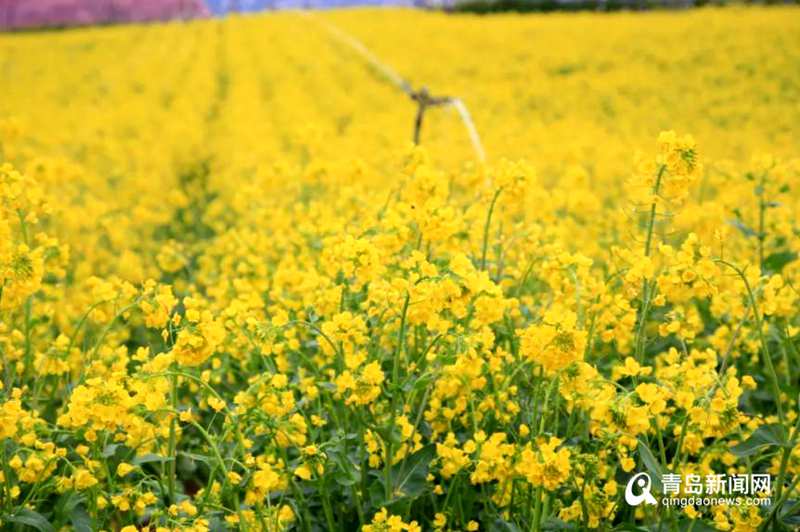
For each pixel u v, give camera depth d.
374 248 3.04
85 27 50.75
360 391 2.81
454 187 5.15
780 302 3.76
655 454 3.20
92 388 2.64
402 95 19.16
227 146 11.62
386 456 2.94
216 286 5.41
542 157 9.88
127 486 2.99
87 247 6.16
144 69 25.02
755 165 4.93
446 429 3.34
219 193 9.04
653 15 34.97
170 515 2.68
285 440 2.91
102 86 21.98
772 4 37.81
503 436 2.75
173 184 9.40
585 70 22.33
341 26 36.59
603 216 7.53
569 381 2.69
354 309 3.60
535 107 17.84
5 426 2.65
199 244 6.52
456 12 46.31
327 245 3.62
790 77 19.42
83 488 2.82
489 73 22.47
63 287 4.84
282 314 3.07
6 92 19.70
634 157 3.39
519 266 4.10
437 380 3.18
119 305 3.79
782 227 4.96
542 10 44.28
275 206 7.02
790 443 2.86
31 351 3.74
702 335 4.67
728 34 25.69
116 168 9.09
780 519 2.96
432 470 3.19
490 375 3.36
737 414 2.74
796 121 14.93
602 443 2.89
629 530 2.81
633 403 2.64
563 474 2.52
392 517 2.68
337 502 3.24
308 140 7.04
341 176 5.54
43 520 2.78
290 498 3.24
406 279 2.94
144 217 6.97
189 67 25.67
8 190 3.56
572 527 2.81
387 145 11.44
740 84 19.02
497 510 3.21
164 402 2.74
